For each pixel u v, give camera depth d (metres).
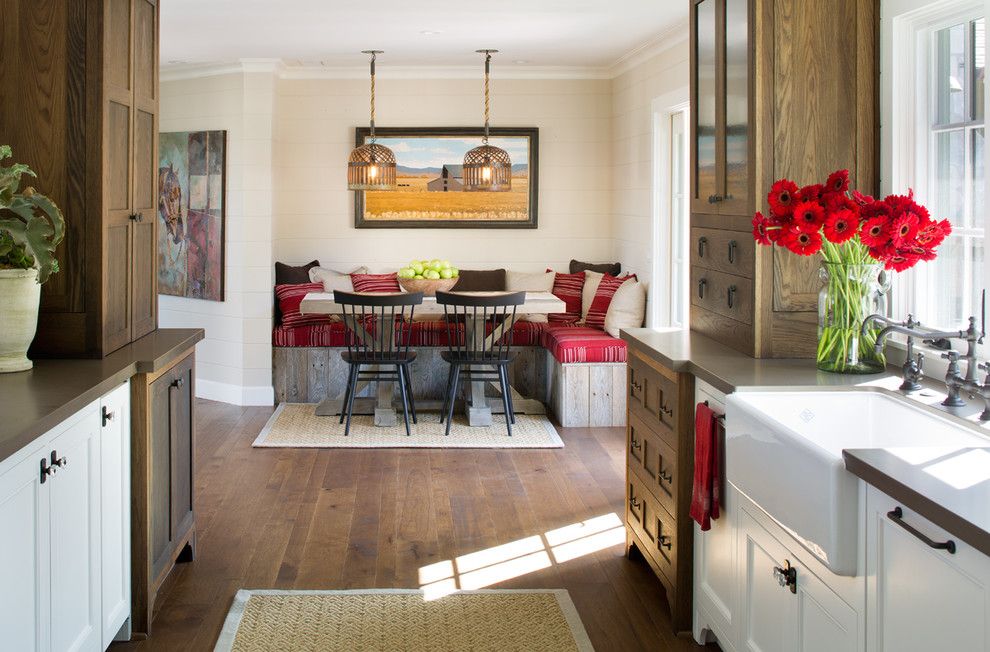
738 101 3.65
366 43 7.11
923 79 3.38
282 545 4.49
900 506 1.98
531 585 3.99
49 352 3.50
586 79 8.52
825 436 2.94
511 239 8.62
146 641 3.46
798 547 2.52
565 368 7.00
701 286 4.14
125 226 3.78
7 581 2.34
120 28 3.72
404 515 4.95
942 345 2.90
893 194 3.40
